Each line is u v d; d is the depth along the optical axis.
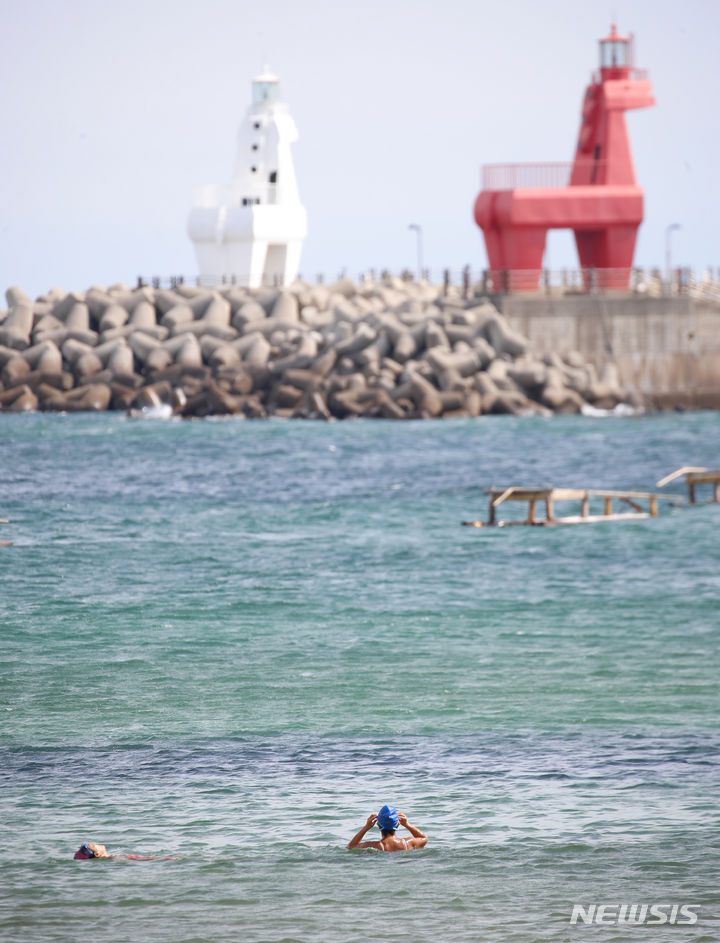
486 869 69.62
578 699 102.62
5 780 83.00
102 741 91.31
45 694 103.81
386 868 69.69
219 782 82.75
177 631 128.00
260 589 150.00
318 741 91.38
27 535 184.88
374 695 104.00
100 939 61.31
